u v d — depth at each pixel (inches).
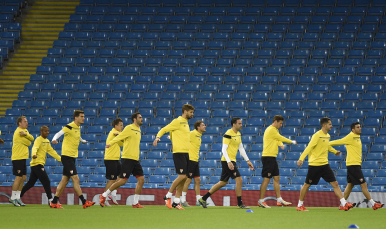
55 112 2516.0
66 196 1710.1
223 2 3267.7
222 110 2436.0
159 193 1694.1
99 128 2340.1
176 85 2625.5
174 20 3137.3
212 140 2241.6
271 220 966.4
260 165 2087.8
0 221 933.2
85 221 930.1
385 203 1590.8
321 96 2493.8
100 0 3341.5
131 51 2908.5
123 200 1691.7
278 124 1432.1
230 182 1987.0
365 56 2760.8
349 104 2445.9
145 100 2571.4
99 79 2699.3
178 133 1286.9
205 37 2989.7
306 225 864.3
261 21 3083.2
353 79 2596.0
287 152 2144.4
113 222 908.6
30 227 824.9
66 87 2667.3
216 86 2613.2
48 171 2108.8
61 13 3331.7
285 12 3132.4
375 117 2346.2
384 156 2128.4
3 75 2881.4
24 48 3068.4
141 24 3122.5
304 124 2353.6
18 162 1470.2
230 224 876.6
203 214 1119.6
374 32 2925.7
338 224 885.8
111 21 3176.7
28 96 2628.0
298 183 1952.5
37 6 3378.4
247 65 2768.2
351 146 1366.9
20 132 1413.6
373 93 2480.3
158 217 1024.2
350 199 1627.7
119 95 2591.0
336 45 2822.3
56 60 2854.3
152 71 2753.4
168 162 2096.5
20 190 1486.2
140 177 1386.6
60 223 891.4
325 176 1296.8
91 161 2114.9
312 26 2987.2
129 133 1339.8
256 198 1647.4
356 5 3127.5
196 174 1508.4
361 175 1358.3
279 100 2517.2
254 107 2479.1
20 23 3206.2
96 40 3026.6
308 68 2669.8
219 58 2832.2
